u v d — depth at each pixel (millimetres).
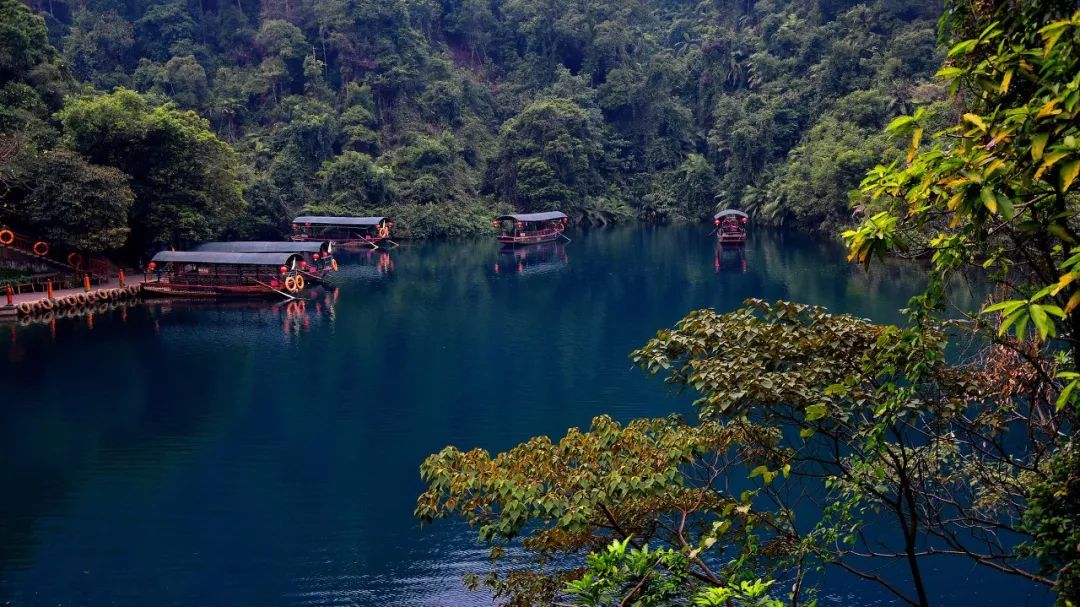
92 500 19734
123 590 15547
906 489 8180
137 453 22922
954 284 30312
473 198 95438
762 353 9297
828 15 103875
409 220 84812
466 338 38000
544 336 38250
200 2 107188
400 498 19703
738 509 8570
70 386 29828
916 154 5980
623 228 95625
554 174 96188
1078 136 4699
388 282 55969
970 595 14359
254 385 29984
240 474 21312
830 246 69688
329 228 78875
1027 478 9586
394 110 101625
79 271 47812
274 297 48375
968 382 8664
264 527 18172
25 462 22250
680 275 56031
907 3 92438
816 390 8461
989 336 8031
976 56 6410
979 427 9391
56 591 15484
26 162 45406
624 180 107688
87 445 23609
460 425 24984
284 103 96062
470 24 122250
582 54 121188
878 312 37906
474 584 10992
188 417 26203
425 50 110062
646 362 9898
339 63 103875
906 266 53062
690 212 101875
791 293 45562
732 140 96250
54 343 36625
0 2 57938
